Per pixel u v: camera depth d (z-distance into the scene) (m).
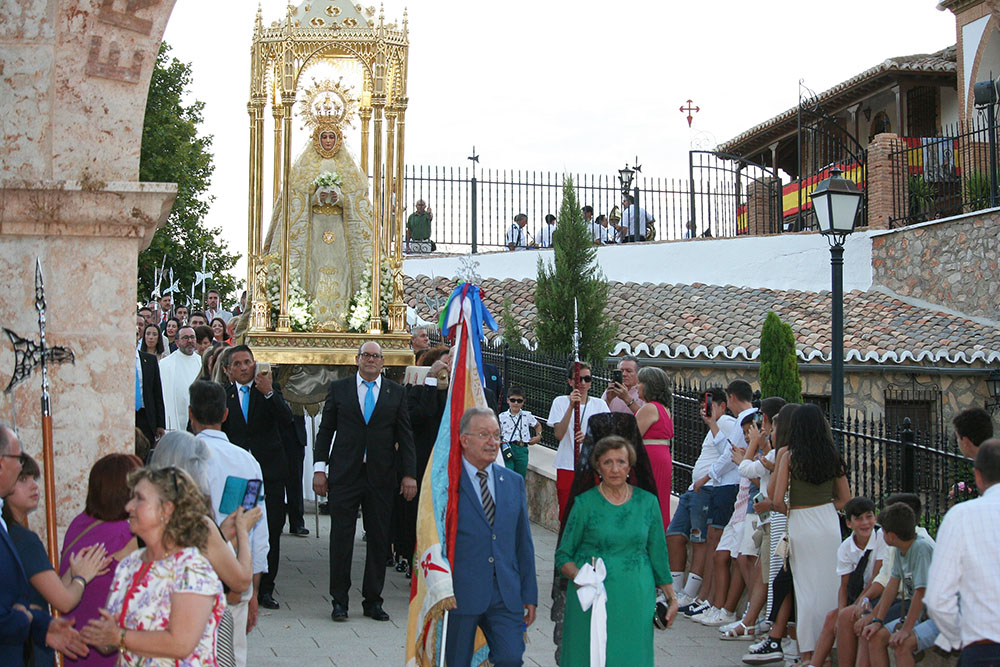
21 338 6.14
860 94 28.66
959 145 23.25
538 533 12.21
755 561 8.34
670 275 23.75
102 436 6.21
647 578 5.93
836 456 7.37
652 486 6.14
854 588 7.23
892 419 19.39
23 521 5.00
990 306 20.33
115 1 6.13
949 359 19.16
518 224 24.77
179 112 31.58
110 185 6.12
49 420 5.45
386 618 8.65
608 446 5.88
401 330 12.66
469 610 5.91
